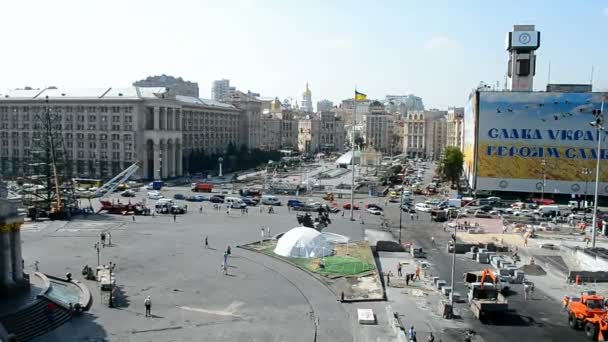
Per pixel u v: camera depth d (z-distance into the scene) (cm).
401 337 5138
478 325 5822
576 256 8925
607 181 15312
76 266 7756
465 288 7138
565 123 15375
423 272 7862
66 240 9544
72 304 5834
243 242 9556
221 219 12031
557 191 15625
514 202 15088
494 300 6209
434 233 10906
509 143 15738
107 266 7706
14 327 5181
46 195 12506
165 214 12594
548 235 10856
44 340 5122
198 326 5544
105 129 19800
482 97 15775
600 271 7656
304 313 6016
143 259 8244
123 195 15400
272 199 14450
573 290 7194
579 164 15412
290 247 8538
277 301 6400
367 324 5709
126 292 6600
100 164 19975
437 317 6028
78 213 12325
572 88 17262
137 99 19400
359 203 14975
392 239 10200
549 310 6359
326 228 11112
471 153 17150
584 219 12562
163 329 5438
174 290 6725
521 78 17712
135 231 10475
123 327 5472
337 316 5947
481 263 8569
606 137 15162
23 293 6028
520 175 15788
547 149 15550
